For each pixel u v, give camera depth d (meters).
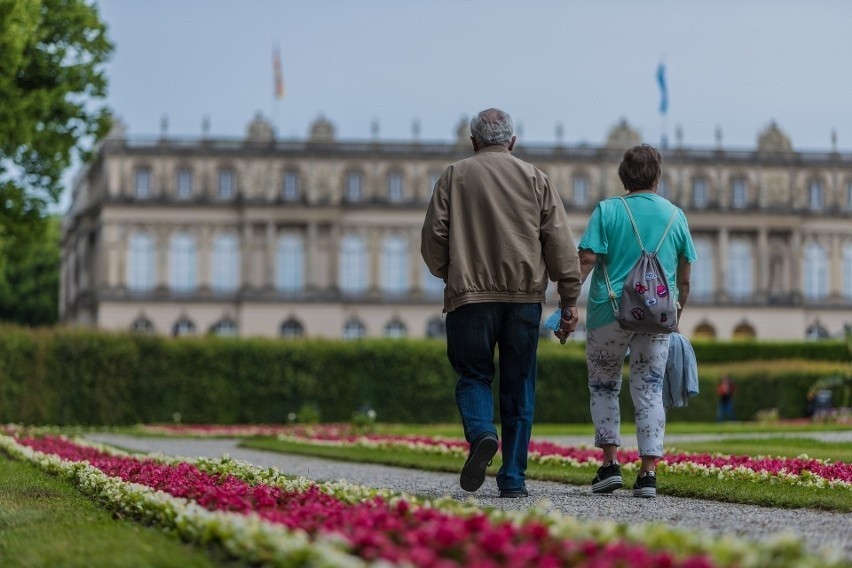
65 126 91.50
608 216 27.31
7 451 47.34
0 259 96.44
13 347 92.19
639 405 27.00
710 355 159.75
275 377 106.00
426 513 17.97
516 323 26.16
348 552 15.27
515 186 26.20
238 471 28.45
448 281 26.34
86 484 28.47
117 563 16.25
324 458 49.94
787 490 27.91
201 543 17.53
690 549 15.00
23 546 18.62
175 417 98.50
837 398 110.56
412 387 109.38
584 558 14.44
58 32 91.06
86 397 96.25
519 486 26.81
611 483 27.70
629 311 26.27
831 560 14.73
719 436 68.38
